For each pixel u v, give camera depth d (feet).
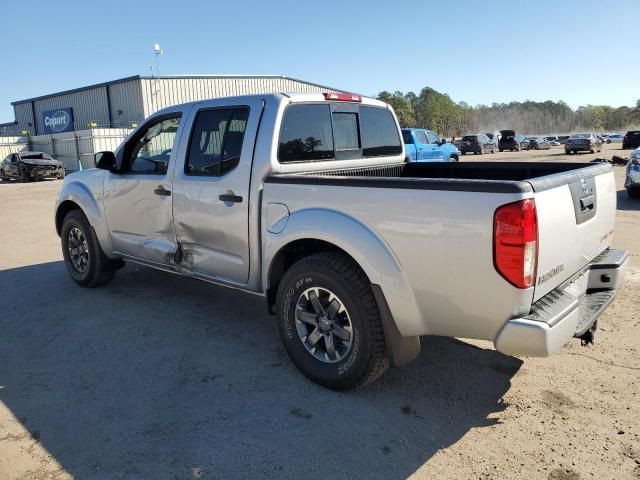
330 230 10.54
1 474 8.77
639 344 13.24
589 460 8.90
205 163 13.53
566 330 9.03
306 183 11.09
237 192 12.58
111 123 127.85
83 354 13.43
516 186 8.44
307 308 11.59
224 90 124.88
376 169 15.56
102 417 10.48
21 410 10.79
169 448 9.43
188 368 12.54
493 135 167.94
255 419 10.30
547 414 10.31
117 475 8.72
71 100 136.56
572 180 9.96
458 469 8.75
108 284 19.27
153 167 15.23
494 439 9.55
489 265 8.76
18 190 66.54
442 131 412.77
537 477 8.52
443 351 13.23
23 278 20.70
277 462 9.01
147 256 15.83
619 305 15.92
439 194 9.14
